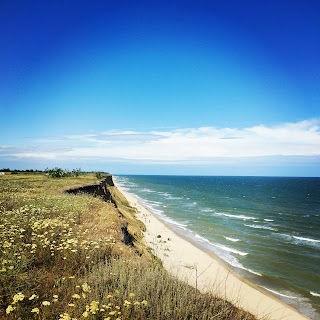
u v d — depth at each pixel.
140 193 107.94
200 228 41.09
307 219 55.41
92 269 7.74
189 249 27.59
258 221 50.62
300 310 17.25
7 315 5.49
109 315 5.64
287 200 95.69
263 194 122.62
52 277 7.43
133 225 31.55
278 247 32.31
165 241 28.61
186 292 6.66
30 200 19.16
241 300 16.77
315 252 30.58
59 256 8.52
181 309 6.09
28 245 8.41
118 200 55.72
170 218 49.12
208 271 21.72
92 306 5.23
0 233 9.38
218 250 29.50
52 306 5.84
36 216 13.59
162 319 5.83
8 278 6.45
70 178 61.16
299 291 20.30
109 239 10.73
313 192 139.62
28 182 40.22
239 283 20.19
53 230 10.63
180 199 88.31
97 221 16.28
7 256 7.60
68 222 13.12
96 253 9.12
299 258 28.12
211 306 6.41
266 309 16.30
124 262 8.65
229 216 55.03
